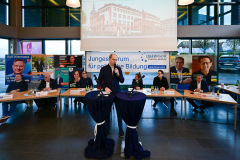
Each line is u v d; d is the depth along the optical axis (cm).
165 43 472
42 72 496
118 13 475
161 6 466
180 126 296
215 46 506
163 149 213
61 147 217
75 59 500
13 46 516
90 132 269
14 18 511
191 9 489
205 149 212
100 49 485
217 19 488
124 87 559
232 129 281
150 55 491
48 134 260
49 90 369
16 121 320
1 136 250
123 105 183
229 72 502
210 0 489
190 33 489
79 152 204
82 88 412
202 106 375
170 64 488
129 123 194
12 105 335
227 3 481
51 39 537
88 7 479
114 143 225
